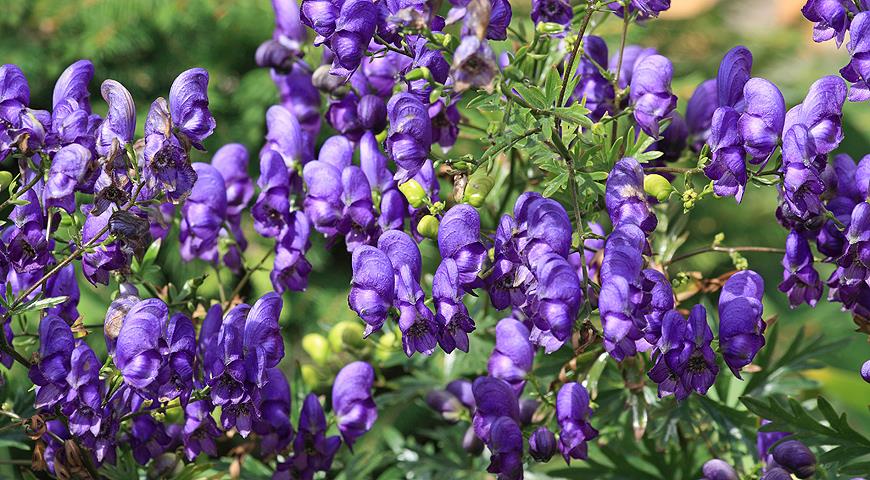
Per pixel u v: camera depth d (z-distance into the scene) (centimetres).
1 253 75
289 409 82
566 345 86
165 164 74
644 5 77
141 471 84
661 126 81
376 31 76
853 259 76
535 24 81
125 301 76
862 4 75
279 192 83
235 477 84
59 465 78
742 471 85
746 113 74
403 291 74
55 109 76
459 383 87
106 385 77
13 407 83
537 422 82
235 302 85
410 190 79
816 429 79
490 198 88
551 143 77
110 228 74
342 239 86
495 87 75
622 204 76
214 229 84
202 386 78
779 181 75
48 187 73
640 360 84
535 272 73
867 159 77
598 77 83
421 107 77
